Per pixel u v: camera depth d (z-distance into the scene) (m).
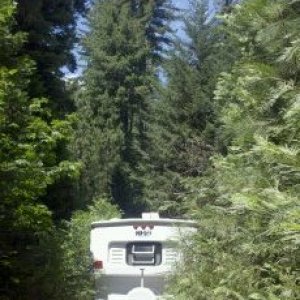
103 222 10.02
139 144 40.09
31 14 16.92
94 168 38.94
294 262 5.29
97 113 42.97
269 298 5.17
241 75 6.57
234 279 6.27
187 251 7.95
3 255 9.80
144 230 9.83
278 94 5.50
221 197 6.64
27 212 9.88
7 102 9.60
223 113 6.45
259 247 5.46
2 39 11.20
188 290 7.39
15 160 9.44
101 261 9.91
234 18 6.37
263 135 5.74
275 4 5.50
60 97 17.86
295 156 4.84
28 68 11.61
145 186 30.81
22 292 10.82
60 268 11.08
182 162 28.94
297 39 5.21
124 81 43.41
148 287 9.78
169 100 30.17
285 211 4.61
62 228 14.57
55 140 11.28
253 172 5.69
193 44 30.45
